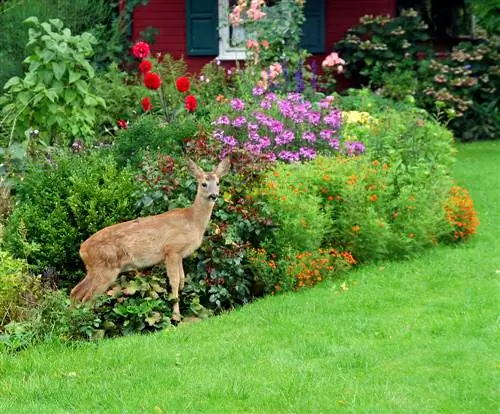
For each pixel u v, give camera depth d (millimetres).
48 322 8672
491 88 19812
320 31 19641
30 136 12195
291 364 7688
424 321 8648
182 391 7176
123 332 9117
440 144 12805
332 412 6730
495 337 8141
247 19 17719
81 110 12508
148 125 11539
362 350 7922
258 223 10352
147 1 18969
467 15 21328
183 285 9602
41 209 10320
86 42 12484
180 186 10383
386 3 19812
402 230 11219
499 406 6785
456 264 10562
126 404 6977
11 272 9078
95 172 10688
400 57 19547
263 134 11945
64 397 7164
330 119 12180
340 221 10852
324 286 10039
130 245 9336
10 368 7789
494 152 17906
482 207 13492
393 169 11672
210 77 16984
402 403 6852
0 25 17125
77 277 10227
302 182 10906
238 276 10117
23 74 16703
